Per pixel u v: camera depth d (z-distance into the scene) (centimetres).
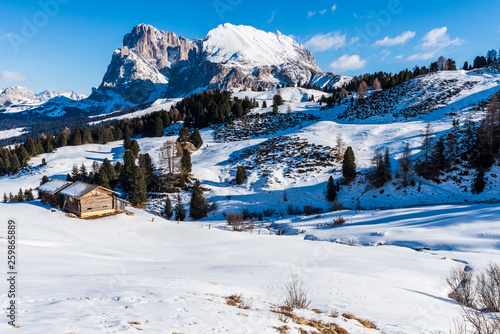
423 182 5731
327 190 6025
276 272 1830
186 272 1641
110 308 657
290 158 8119
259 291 1327
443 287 1992
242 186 7269
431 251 2983
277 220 5309
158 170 8331
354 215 4856
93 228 3356
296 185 6919
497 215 3562
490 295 1448
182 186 7344
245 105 15100
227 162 8862
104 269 1436
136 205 6384
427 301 1527
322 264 2342
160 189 7194
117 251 2497
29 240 2220
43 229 2977
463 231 3338
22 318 516
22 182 8581
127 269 1526
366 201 5675
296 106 15338
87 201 3869
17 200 7062
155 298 799
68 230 3117
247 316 756
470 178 5484
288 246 3036
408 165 5781
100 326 519
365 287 1642
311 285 1552
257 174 7619
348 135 8981
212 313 712
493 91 9962
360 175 6575
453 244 3056
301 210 5831
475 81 11288
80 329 488
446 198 5141
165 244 3052
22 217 3369
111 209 4119
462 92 10569
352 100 13900
